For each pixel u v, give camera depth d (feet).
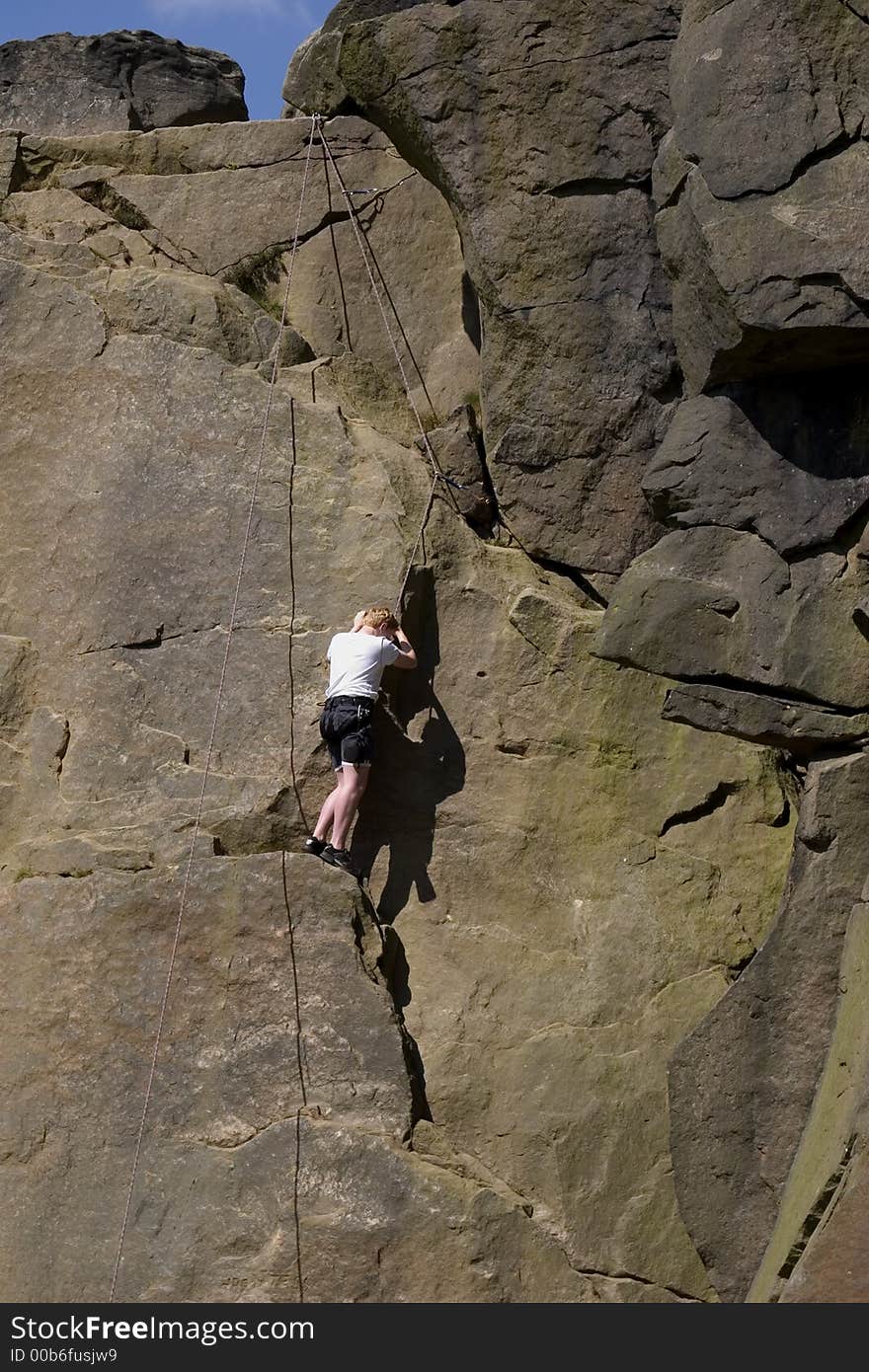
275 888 34.86
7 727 37.68
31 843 36.27
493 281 37.73
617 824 36.45
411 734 36.83
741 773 36.70
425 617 37.52
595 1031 35.01
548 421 38.11
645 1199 33.71
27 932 35.50
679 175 33.40
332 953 34.42
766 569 33.45
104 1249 33.01
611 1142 34.14
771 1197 32.53
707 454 34.01
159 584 37.78
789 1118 32.65
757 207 31.78
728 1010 33.40
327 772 36.09
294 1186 32.83
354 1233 32.40
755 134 31.99
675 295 34.71
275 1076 33.83
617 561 38.04
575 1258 33.19
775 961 33.19
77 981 34.99
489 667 37.14
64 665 37.81
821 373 33.60
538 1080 34.60
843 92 31.76
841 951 32.68
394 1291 32.04
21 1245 33.40
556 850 36.29
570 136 37.47
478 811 36.45
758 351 32.55
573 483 38.11
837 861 33.01
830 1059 31.76
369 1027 34.01
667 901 36.04
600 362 37.78
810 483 33.35
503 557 38.27
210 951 34.71
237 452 38.45
